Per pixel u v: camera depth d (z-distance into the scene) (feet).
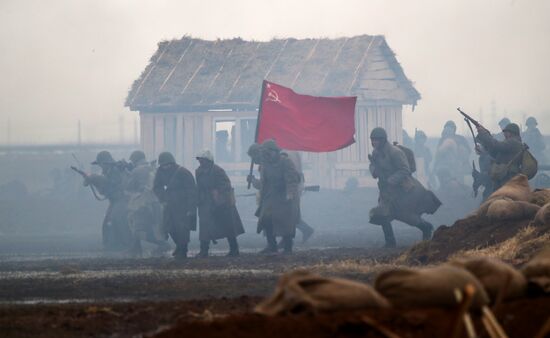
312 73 451.53
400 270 88.74
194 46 466.70
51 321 110.01
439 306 86.89
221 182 233.35
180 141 443.32
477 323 81.51
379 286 88.79
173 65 458.50
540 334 76.33
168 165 233.76
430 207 245.04
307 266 190.49
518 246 175.63
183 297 141.69
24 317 113.60
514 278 92.99
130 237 279.08
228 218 233.35
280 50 463.83
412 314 82.94
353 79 445.78
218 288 152.76
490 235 188.96
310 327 80.89
